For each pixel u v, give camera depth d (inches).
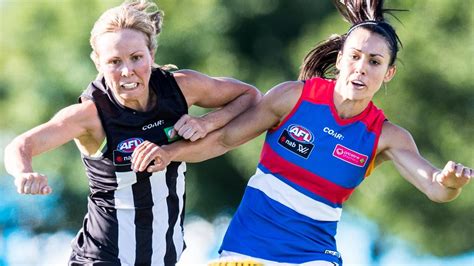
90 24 2440.9
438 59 2377.0
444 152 2401.6
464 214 2426.2
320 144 925.2
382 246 2576.3
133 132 917.8
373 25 919.7
